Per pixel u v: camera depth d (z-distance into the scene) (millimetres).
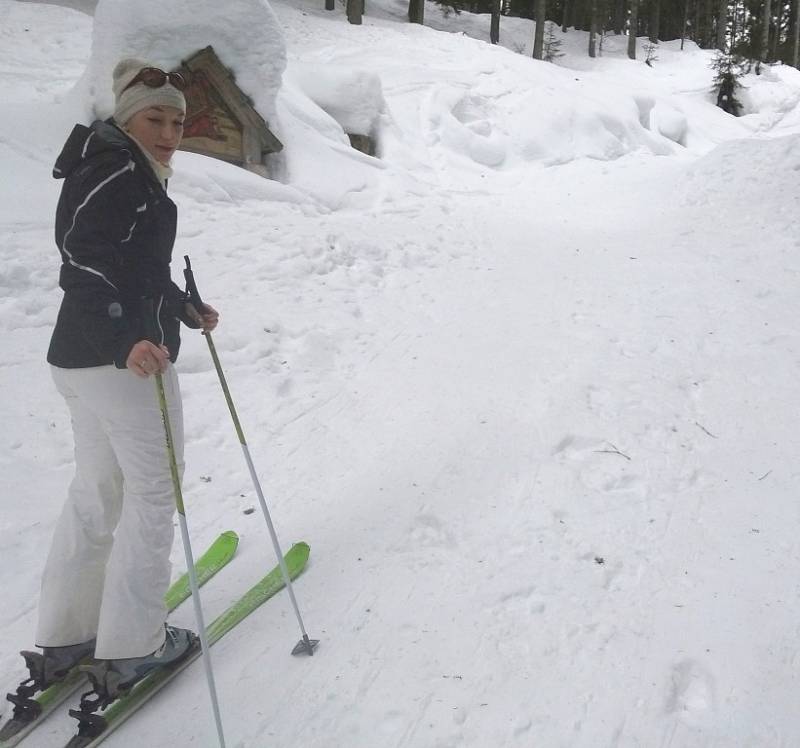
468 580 2883
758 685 2311
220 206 7793
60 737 2293
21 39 11430
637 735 2166
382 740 2186
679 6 36344
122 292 2199
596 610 2682
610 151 13992
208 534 3352
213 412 4410
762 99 23672
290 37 16875
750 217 7969
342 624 2689
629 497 3396
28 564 3121
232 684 2445
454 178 11898
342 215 8820
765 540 3023
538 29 24812
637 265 6902
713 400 4254
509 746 2145
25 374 4555
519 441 3930
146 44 8125
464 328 5660
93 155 2137
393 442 4051
